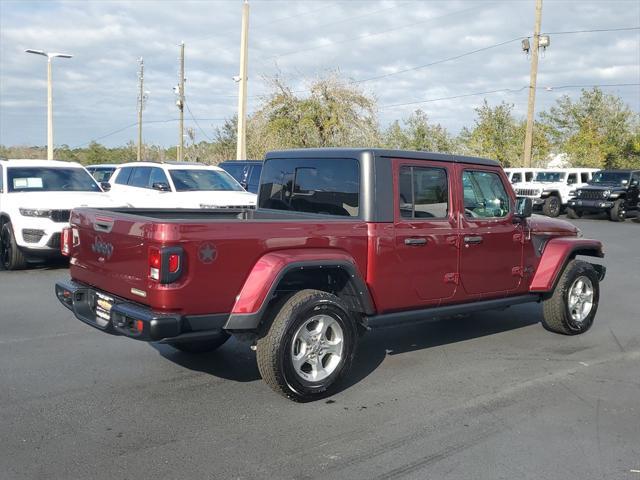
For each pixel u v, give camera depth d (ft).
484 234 20.62
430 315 19.51
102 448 13.78
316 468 12.94
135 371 19.16
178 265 14.48
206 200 44.52
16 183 38.37
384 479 12.51
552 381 18.81
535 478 12.66
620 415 16.12
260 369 16.24
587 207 84.38
